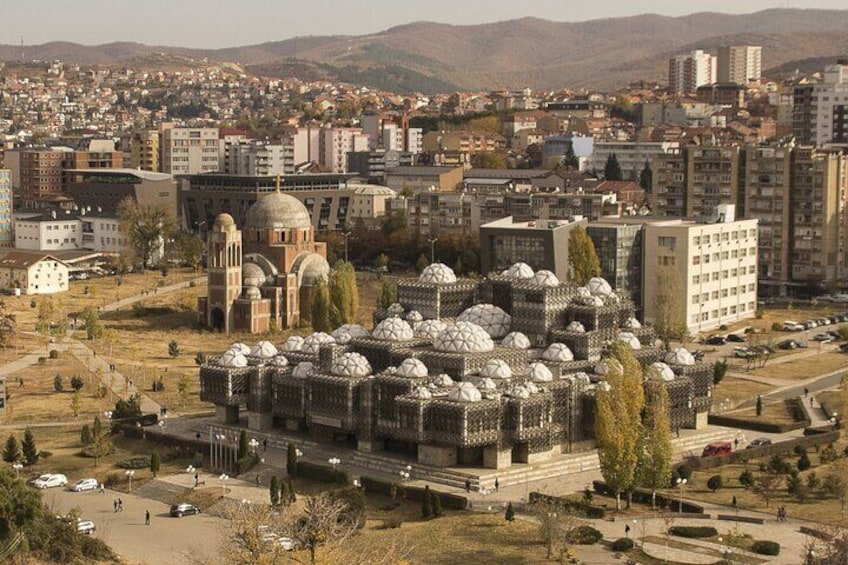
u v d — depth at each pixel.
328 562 170.62
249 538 178.12
